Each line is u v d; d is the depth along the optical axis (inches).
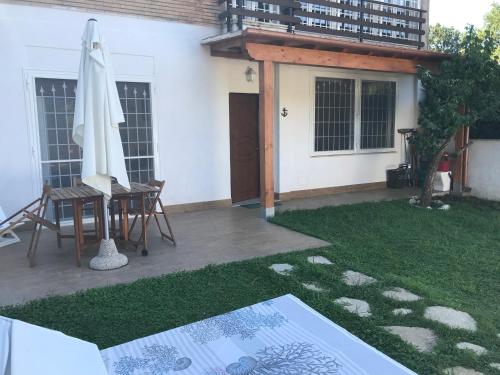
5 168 237.0
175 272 177.2
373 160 398.0
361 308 143.6
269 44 256.1
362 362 90.2
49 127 248.7
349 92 376.2
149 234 239.9
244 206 317.1
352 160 384.5
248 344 98.7
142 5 268.8
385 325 131.3
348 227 257.1
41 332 59.7
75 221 186.2
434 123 305.0
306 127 352.8
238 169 334.3
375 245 223.5
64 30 245.3
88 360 61.3
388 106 402.9
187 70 289.3
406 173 410.3
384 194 369.7
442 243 231.1
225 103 308.2
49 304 146.1
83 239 205.0
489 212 304.5
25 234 241.1
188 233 241.1
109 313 139.9
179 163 293.1
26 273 179.2
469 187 359.9
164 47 278.8
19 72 235.6
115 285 162.7
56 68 245.3
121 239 213.9
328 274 171.6
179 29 283.1
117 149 177.8
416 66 319.9
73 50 249.0
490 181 345.1
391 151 407.5
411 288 159.8
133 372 90.0
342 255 202.8
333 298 152.3
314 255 202.2
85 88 172.1
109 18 258.7
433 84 308.5
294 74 339.6
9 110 235.0
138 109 275.9
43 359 54.9
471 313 140.3
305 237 233.0
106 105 171.9
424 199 319.3
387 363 89.8
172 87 284.8
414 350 114.0
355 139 382.9
